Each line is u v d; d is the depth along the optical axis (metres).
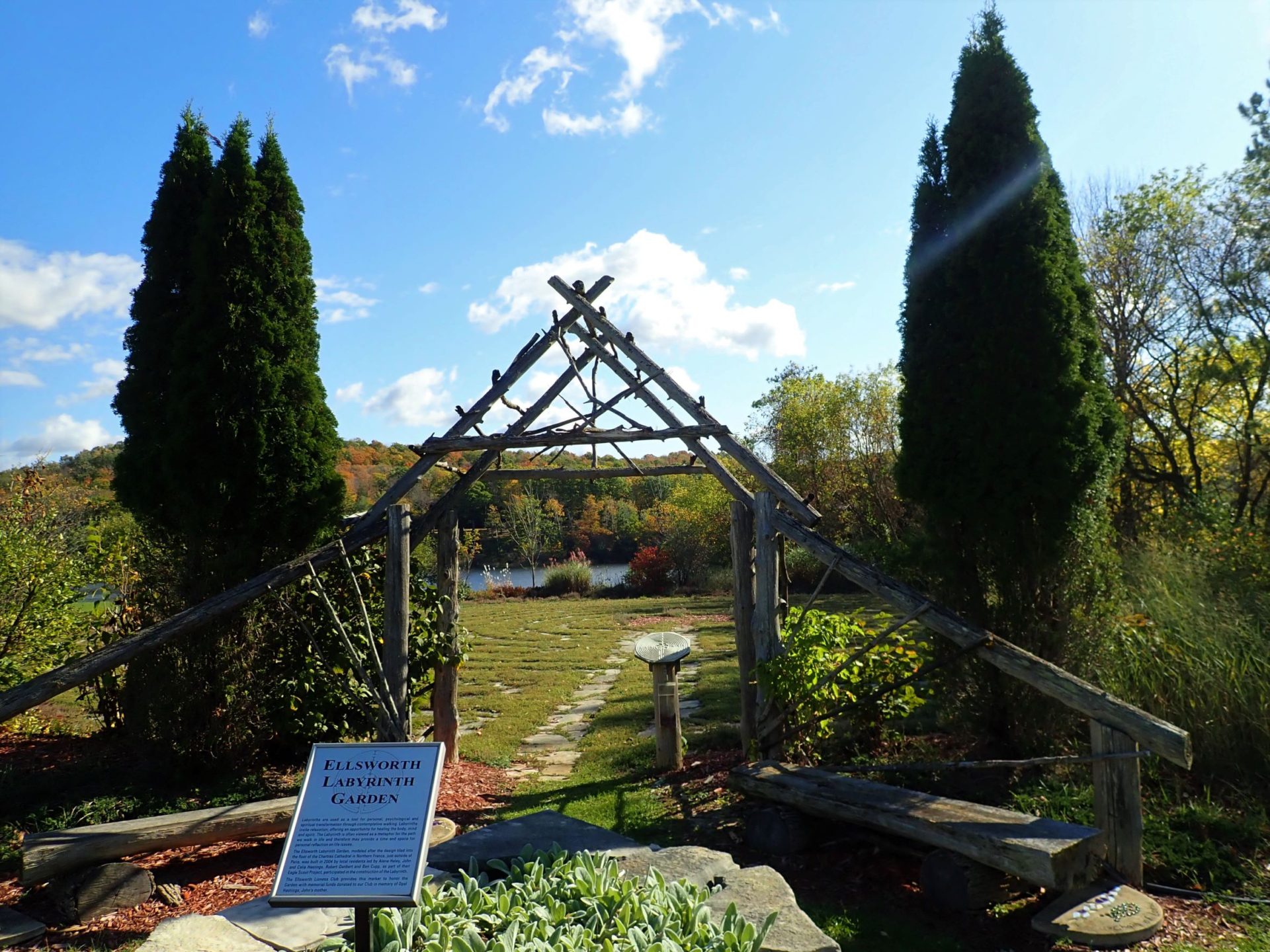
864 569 6.59
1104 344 14.38
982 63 6.80
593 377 8.24
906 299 7.08
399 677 7.23
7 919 4.56
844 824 5.71
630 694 11.48
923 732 7.62
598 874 3.89
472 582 32.81
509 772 8.18
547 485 39.38
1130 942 4.11
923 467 6.80
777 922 3.79
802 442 23.22
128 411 7.04
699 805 6.67
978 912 4.68
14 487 9.12
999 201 6.59
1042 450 6.34
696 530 27.58
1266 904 4.54
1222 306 13.75
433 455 7.80
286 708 6.95
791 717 7.12
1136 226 14.41
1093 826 5.26
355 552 7.53
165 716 6.53
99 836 4.87
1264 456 13.68
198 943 3.73
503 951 3.19
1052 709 6.33
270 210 7.23
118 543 8.66
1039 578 6.42
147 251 7.18
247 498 6.90
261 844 5.95
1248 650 6.21
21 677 7.93
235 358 6.90
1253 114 12.83
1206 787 5.77
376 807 3.21
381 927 3.37
